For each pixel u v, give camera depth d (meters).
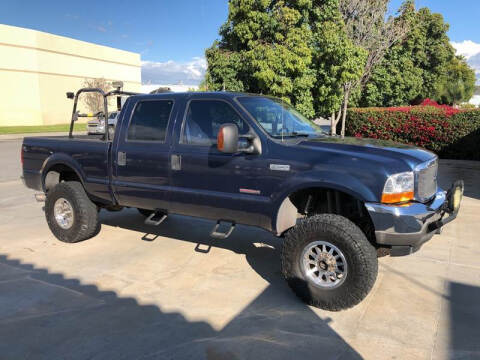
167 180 4.56
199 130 4.38
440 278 4.36
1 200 8.17
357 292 3.44
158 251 5.22
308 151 3.77
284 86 14.23
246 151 3.98
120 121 4.98
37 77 35.09
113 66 43.69
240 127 4.13
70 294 4.00
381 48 17.02
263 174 3.93
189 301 3.86
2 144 20.55
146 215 6.68
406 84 21.39
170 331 3.33
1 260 4.89
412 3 21.97
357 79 15.96
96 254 5.11
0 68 32.66
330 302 3.57
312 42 15.19
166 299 3.90
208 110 4.36
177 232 6.03
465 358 2.94
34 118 35.44
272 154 3.90
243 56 15.05
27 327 3.39
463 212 6.98
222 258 4.99
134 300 3.88
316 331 3.32
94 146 5.16
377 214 3.40
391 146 3.99
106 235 5.88
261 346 3.10
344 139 4.32
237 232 6.04
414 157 3.64
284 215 3.98
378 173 3.43
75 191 5.34
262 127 4.05
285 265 3.78
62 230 5.46
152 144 4.66
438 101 37.81
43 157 5.70
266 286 4.20
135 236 5.84
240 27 14.66
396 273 4.49
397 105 22.47
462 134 13.16
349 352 3.03
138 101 4.88
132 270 4.60
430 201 3.77
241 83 15.52
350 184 3.49
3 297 3.94
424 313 3.61
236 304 3.80
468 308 3.69
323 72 15.11
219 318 3.54
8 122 33.75
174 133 4.51
